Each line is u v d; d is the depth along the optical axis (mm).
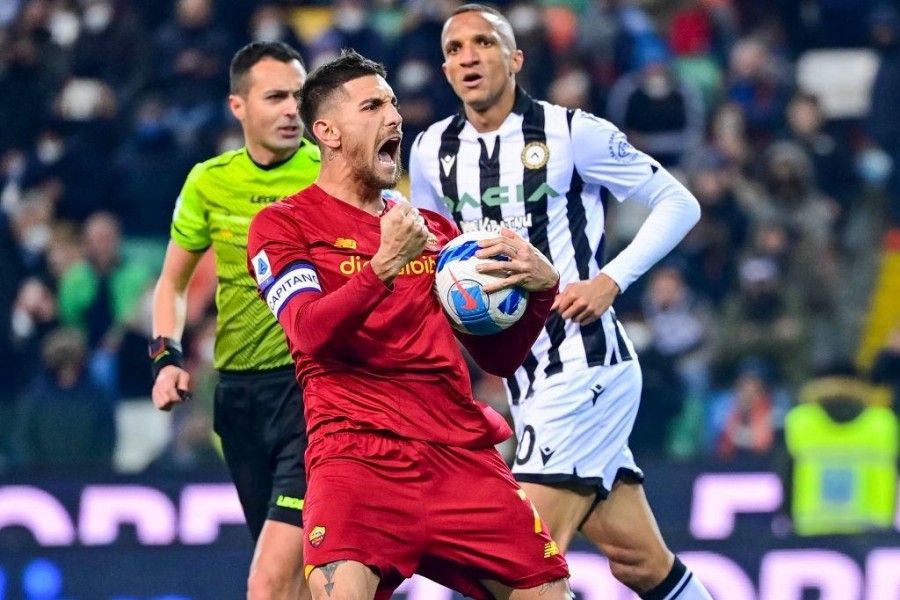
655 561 21812
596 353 21156
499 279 17438
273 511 21516
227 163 22016
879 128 52938
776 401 40469
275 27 52719
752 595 32656
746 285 43625
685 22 56562
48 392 37438
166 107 52344
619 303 41094
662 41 56406
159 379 21922
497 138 21312
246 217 21844
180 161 49906
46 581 33125
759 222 47344
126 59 55000
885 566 32469
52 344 37750
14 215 49594
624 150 21219
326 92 17609
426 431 17375
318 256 17562
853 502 33938
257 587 21047
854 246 49625
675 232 21188
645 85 49281
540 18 52062
